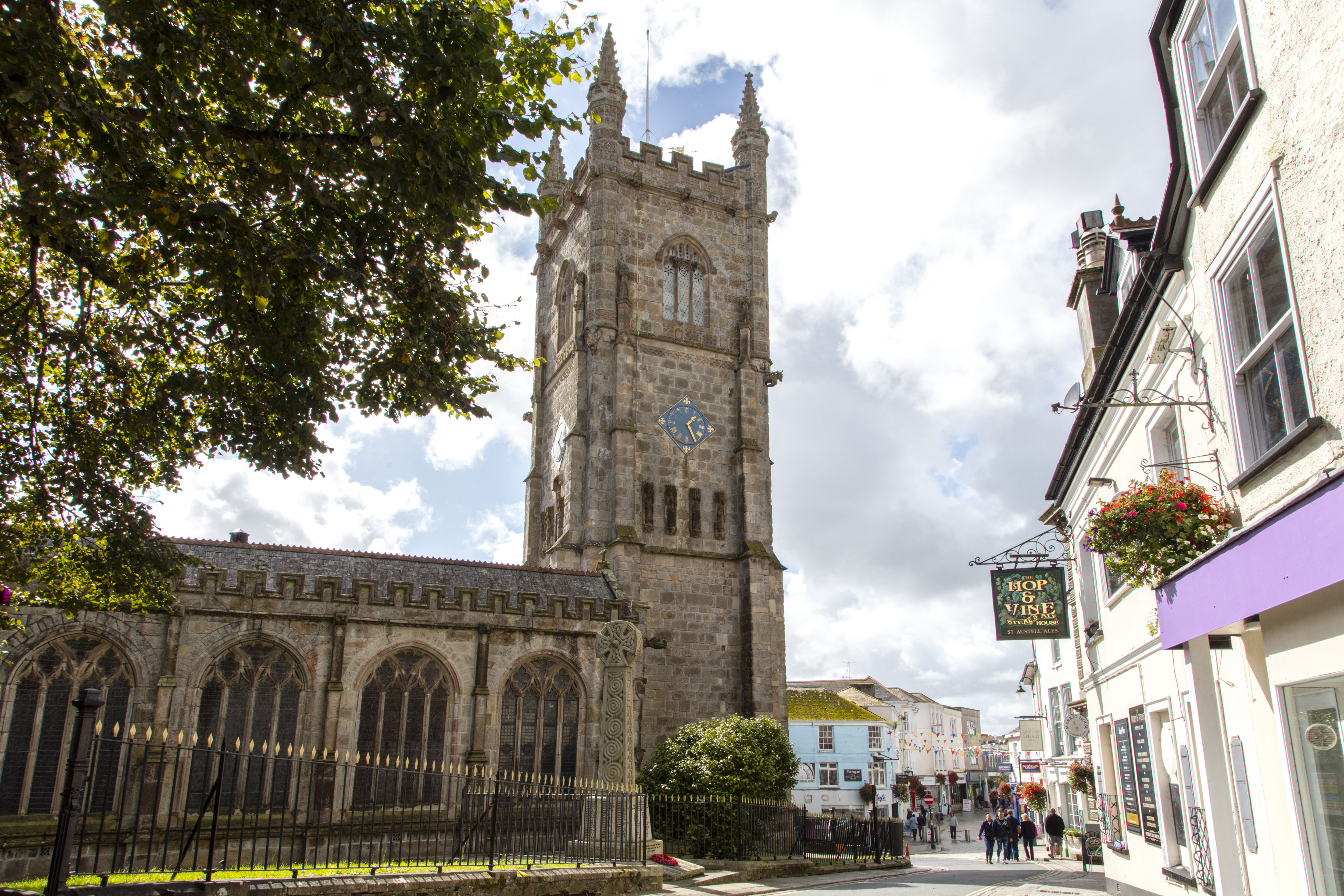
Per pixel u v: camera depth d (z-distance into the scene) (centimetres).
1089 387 2119
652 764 3762
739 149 5869
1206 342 1388
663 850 2995
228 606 2919
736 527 5062
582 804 2572
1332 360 984
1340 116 944
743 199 5728
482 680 3212
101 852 2292
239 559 3322
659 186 5428
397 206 1452
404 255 1459
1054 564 2773
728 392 5303
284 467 1659
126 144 1177
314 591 3092
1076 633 2855
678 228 5466
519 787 3147
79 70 1159
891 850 4012
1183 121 1373
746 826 3303
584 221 5431
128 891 1284
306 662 2984
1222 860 1441
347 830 2852
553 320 5859
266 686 2941
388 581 3491
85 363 1656
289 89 1288
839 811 5628
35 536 1800
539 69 1585
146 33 1166
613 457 4825
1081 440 2381
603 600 3625
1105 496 2292
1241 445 1268
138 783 2648
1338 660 962
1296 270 1049
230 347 1600
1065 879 2964
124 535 1734
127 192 1186
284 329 1440
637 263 5294
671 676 4625
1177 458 1712
